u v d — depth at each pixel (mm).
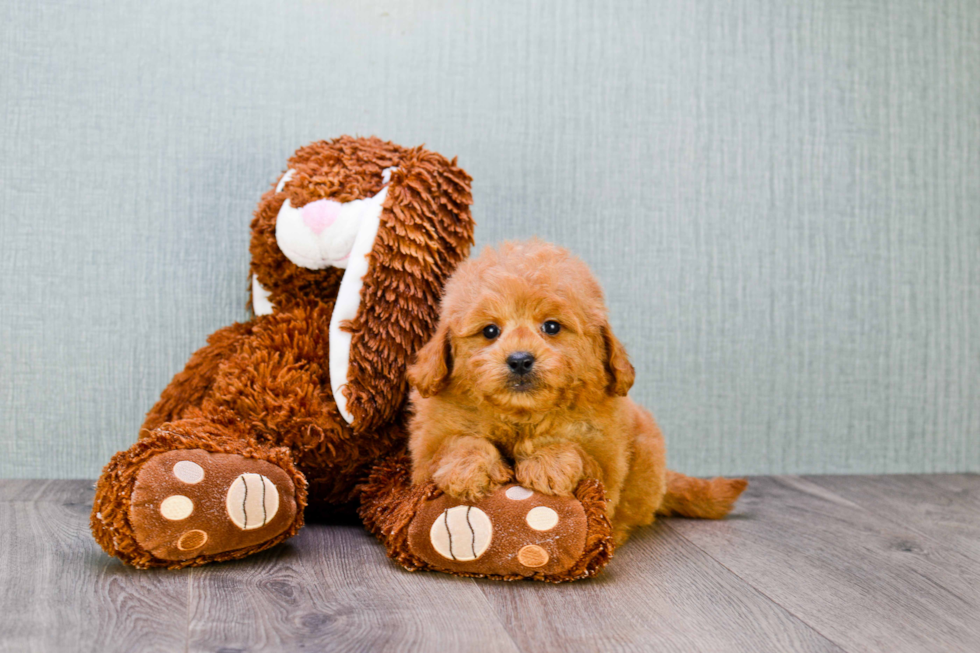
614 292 2396
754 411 2475
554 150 2355
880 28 2504
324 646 1127
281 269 1849
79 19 2170
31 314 2188
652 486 1713
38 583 1354
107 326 2219
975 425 2584
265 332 1784
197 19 2213
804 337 2496
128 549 1397
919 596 1412
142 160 2211
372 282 1676
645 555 1635
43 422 2205
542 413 1524
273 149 2254
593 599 1363
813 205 2488
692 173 2422
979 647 1191
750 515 1986
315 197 1759
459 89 2312
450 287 1594
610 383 1572
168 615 1226
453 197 1791
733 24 2430
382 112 2287
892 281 2533
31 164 2174
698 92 2418
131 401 2236
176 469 1428
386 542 1531
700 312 2436
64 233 2193
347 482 1794
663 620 1272
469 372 1501
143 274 2227
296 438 1691
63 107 2178
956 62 2535
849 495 2215
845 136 2500
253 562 1513
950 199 2555
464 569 1452
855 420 2529
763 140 2455
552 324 1500
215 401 1716
